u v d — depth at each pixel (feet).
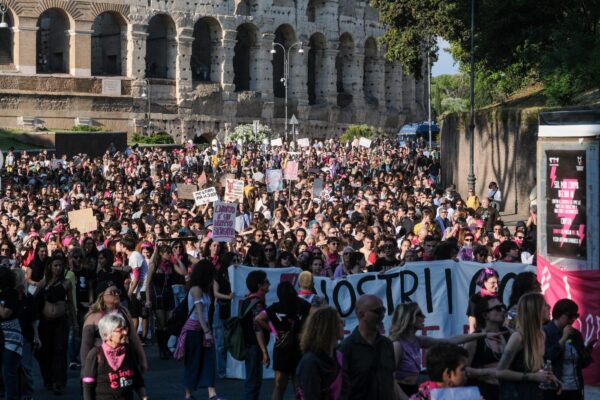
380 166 246.68
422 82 465.47
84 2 346.95
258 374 65.36
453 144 222.89
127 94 356.59
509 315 54.60
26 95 335.26
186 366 67.05
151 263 86.69
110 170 215.10
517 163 183.83
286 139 354.95
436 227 104.17
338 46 422.00
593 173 63.67
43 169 212.64
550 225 65.57
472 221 117.19
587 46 175.63
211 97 378.94
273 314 60.03
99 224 112.98
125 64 361.30
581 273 64.18
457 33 237.45
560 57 175.22
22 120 331.77
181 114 371.15
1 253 92.43
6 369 66.28
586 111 63.87
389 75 448.65
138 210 142.51
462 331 73.46
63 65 357.20
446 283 73.72
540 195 66.03
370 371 47.11
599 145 63.52
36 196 153.38
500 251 77.61
